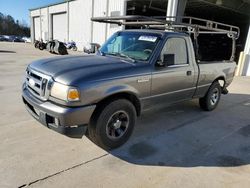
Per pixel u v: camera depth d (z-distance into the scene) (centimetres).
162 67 427
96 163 339
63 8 3077
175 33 466
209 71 555
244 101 736
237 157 385
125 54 444
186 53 488
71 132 329
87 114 333
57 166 325
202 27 531
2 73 966
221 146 419
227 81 647
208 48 2073
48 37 3541
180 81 475
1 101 584
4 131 416
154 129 470
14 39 5294
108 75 353
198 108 623
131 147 392
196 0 1814
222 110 627
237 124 530
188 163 357
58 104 327
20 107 544
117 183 300
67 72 338
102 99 348
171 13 1457
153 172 328
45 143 382
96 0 2464
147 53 425
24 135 405
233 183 316
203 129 489
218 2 1894
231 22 3169
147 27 579
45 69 356
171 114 564
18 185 283
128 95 397
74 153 360
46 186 285
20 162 327
